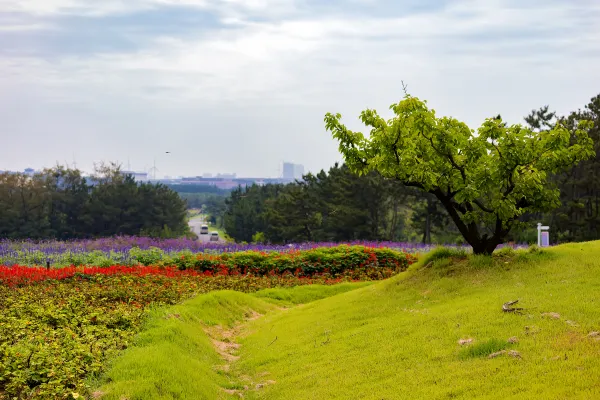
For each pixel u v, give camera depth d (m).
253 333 14.61
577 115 45.66
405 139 14.06
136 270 21.75
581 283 11.08
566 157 14.01
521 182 13.32
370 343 10.49
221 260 25.45
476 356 8.37
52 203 69.94
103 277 19.50
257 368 10.99
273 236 62.56
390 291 14.22
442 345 9.23
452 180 14.20
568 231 49.69
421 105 13.59
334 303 15.67
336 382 8.82
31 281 18.72
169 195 74.50
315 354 10.86
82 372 8.67
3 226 64.81
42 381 8.26
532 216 48.19
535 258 13.32
